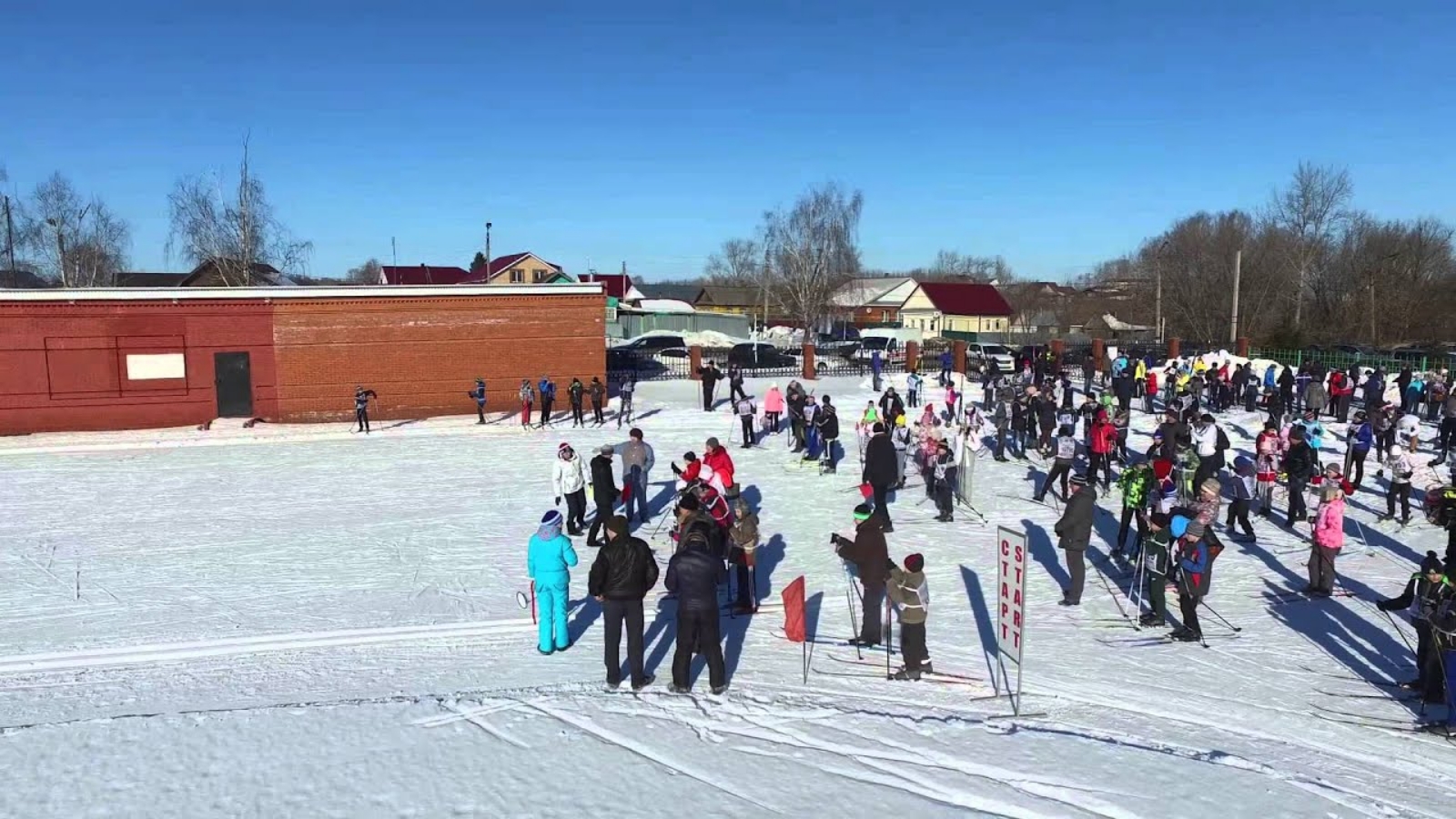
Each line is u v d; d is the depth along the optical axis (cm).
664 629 1151
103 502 1977
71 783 686
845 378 4159
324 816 632
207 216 4766
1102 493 1936
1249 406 3012
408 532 1708
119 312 2942
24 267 6475
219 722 809
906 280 10319
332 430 2931
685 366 4525
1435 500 1543
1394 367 4238
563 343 3288
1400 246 6950
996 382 3027
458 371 3222
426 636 1155
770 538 1630
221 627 1201
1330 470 1296
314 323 3092
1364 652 1095
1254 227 7488
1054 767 726
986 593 1310
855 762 732
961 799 666
